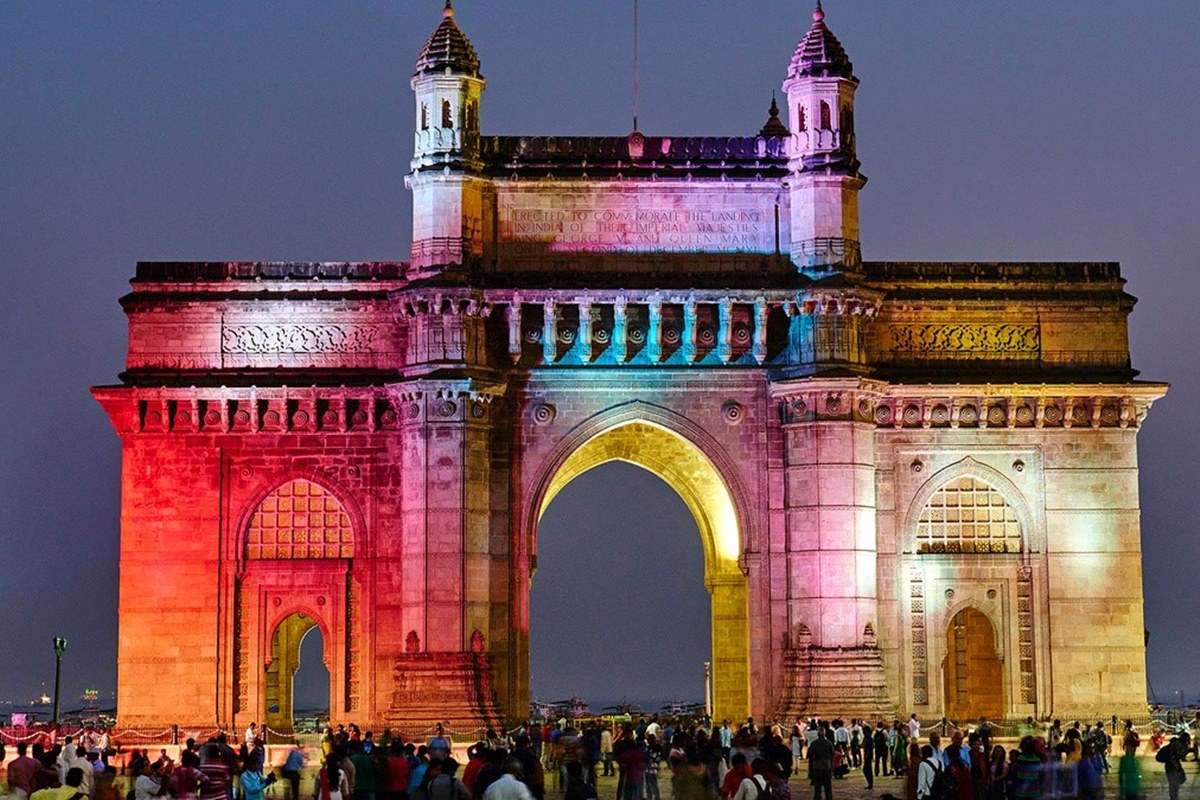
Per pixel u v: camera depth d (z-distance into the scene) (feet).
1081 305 303.48
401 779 187.73
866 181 297.53
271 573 294.25
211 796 169.68
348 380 294.25
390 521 294.05
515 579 289.33
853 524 286.25
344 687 292.20
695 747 186.60
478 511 285.02
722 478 292.40
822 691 281.74
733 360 293.64
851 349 290.76
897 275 302.45
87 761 190.70
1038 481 299.38
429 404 285.23
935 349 301.63
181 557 293.84
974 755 192.34
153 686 291.99
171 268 298.76
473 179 291.79
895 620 295.69
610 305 293.23
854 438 287.48
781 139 298.97
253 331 298.35
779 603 290.56
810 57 297.94
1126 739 197.26
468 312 287.28
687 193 296.51
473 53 297.53
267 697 308.60
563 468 306.35
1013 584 299.17
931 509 300.81
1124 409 299.58
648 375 292.81
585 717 360.07
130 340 297.94
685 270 295.07
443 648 281.13
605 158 296.51
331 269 298.56
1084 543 298.76
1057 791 179.32
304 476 294.66
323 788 178.50
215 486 294.87
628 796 203.10
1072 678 296.71
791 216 296.71
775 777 155.63
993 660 312.50
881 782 260.83
